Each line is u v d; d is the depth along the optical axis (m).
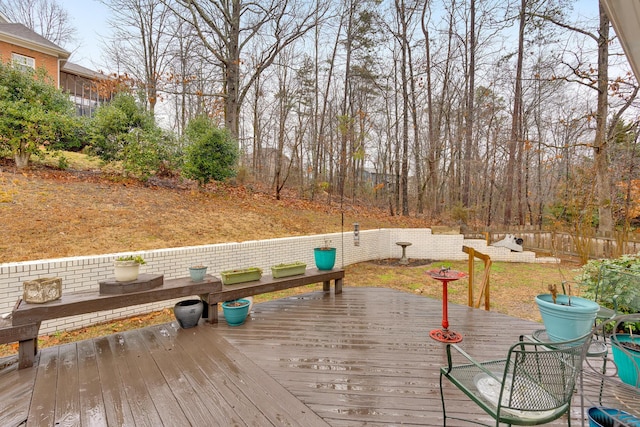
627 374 2.21
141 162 8.38
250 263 6.11
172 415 2.11
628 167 9.00
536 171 15.73
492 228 10.77
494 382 1.89
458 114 14.90
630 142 9.32
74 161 9.11
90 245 5.19
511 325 3.82
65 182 7.41
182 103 15.54
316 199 13.79
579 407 2.25
